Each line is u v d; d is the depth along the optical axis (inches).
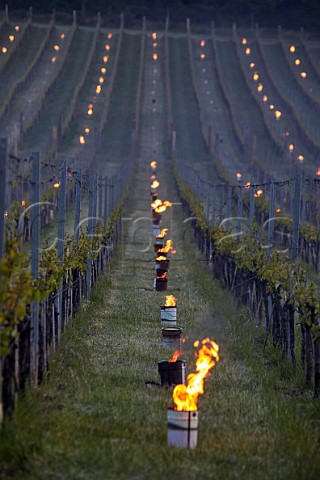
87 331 1748.3
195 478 869.2
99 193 3565.5
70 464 884.0
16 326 1043.3
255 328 1897.1
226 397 1245.1
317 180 2080.5
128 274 2933.1
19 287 967.6
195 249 3880.4
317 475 902.4
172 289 2583.7
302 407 1231.5
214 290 2465.6
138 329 1841.8
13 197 2330.2
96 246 2388.0
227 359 1540.4
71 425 1016.9
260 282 1908.2
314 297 1386.6
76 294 1878.7
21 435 921.5
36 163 1220.5
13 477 848.3
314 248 3184.1
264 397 1241.4
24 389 1100.5
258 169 7244.1
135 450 935.0
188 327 1877.5
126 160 7514.8
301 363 1454.2
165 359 1520.7
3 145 995.3
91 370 1378.0
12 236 1106.1
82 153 7716.5
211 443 989.8
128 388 1259.8
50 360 1344.7
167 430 992.2
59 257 1581.0
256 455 961.5
